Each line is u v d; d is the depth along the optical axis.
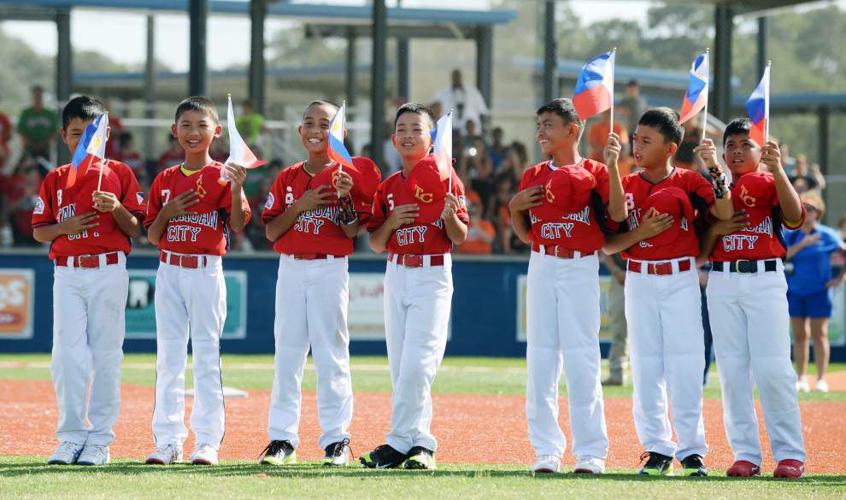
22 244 37.34
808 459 17.84
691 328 15.55
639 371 15.66
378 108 35.56
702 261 16.20
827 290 28.22
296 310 16.22
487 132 40.59
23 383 27.42
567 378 15.51
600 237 15.54
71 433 16.25
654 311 15.62
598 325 15.61
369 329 36.19
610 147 15.12
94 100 16.95
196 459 15.95
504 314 36.66
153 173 38.19
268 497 13.23
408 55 49.50
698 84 15.79
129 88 63.12
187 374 29.17
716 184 15.20
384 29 35.53
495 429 20.48
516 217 15.88
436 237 15.89
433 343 15.89
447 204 15.52
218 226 16.38
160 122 38.66
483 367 33.38
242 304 35.94
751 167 15.98
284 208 16.39
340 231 16.25
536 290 15.59
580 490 13.77
